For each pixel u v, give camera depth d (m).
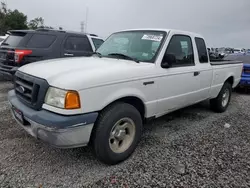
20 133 3.90
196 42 4.45
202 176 2.88
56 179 2.72
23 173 2.80
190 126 4.61
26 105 2.88
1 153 3.23
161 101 3.62
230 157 3.39
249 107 6.42
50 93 2.59
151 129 4.37
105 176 2.81
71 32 7.29
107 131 2.85
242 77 8.12
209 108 5.94
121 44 4.09
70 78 2.59
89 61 3.43
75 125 2.52
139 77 3.18
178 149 3.57
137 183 2.70
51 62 3.32
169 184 2.70
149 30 4.05
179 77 3.89
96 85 2.68
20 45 6.38
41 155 3.23
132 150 3.26
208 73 4.72
